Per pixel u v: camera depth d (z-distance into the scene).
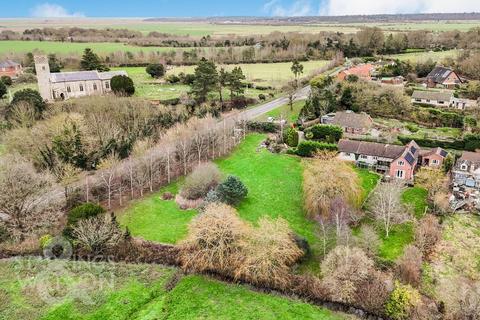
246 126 113.94
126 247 64.38
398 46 199.62
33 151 91.31
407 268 59.31
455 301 54.00
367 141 99.44
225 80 136.00
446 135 106.31
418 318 52.53
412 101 127.19
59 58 191.25
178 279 60.22
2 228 68.00
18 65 178.25
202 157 96.81
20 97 118.12
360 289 55.97
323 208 71.69
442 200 75.19
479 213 75.50
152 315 53.91
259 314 54.00
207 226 60.75
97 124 103.19
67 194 76.69
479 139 96.56
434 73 148.62
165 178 88.00
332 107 121.38
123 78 140.38
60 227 70.00
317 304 56.00
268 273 57.62
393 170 86.81
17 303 54.50
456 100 122.19
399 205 73.31
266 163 93.94
